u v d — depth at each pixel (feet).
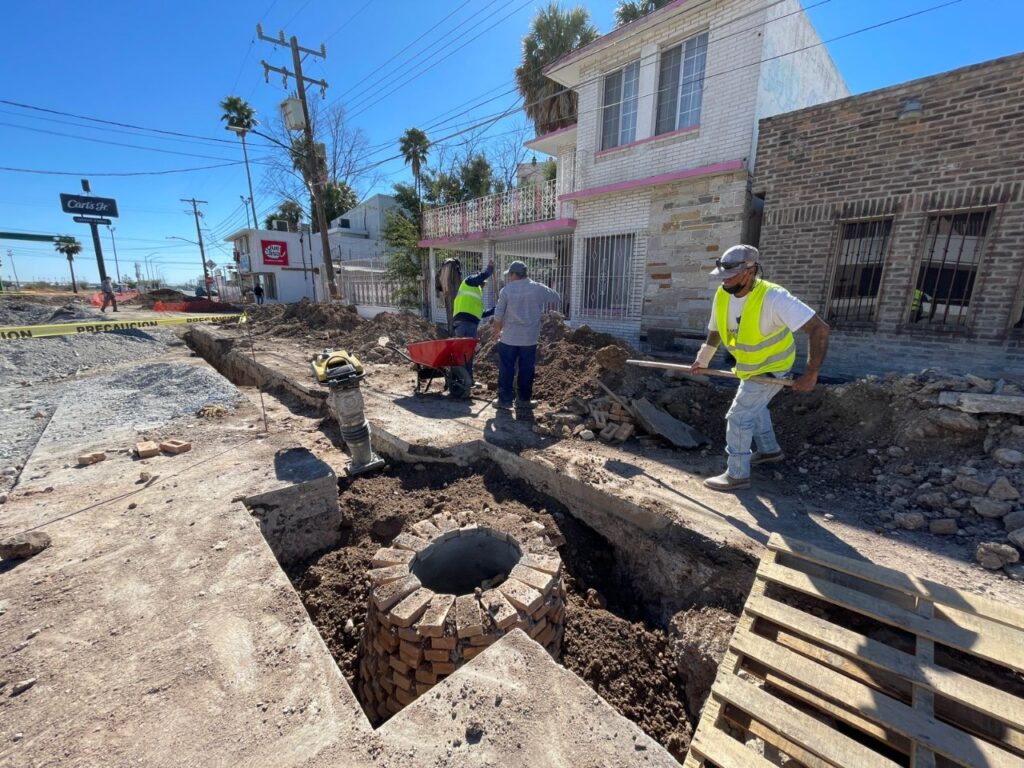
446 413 19.29
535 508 13.38
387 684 8.04
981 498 10.60
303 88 53.83
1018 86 16.55
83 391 24.13
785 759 6.81
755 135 25.02
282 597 7.88
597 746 4.80
